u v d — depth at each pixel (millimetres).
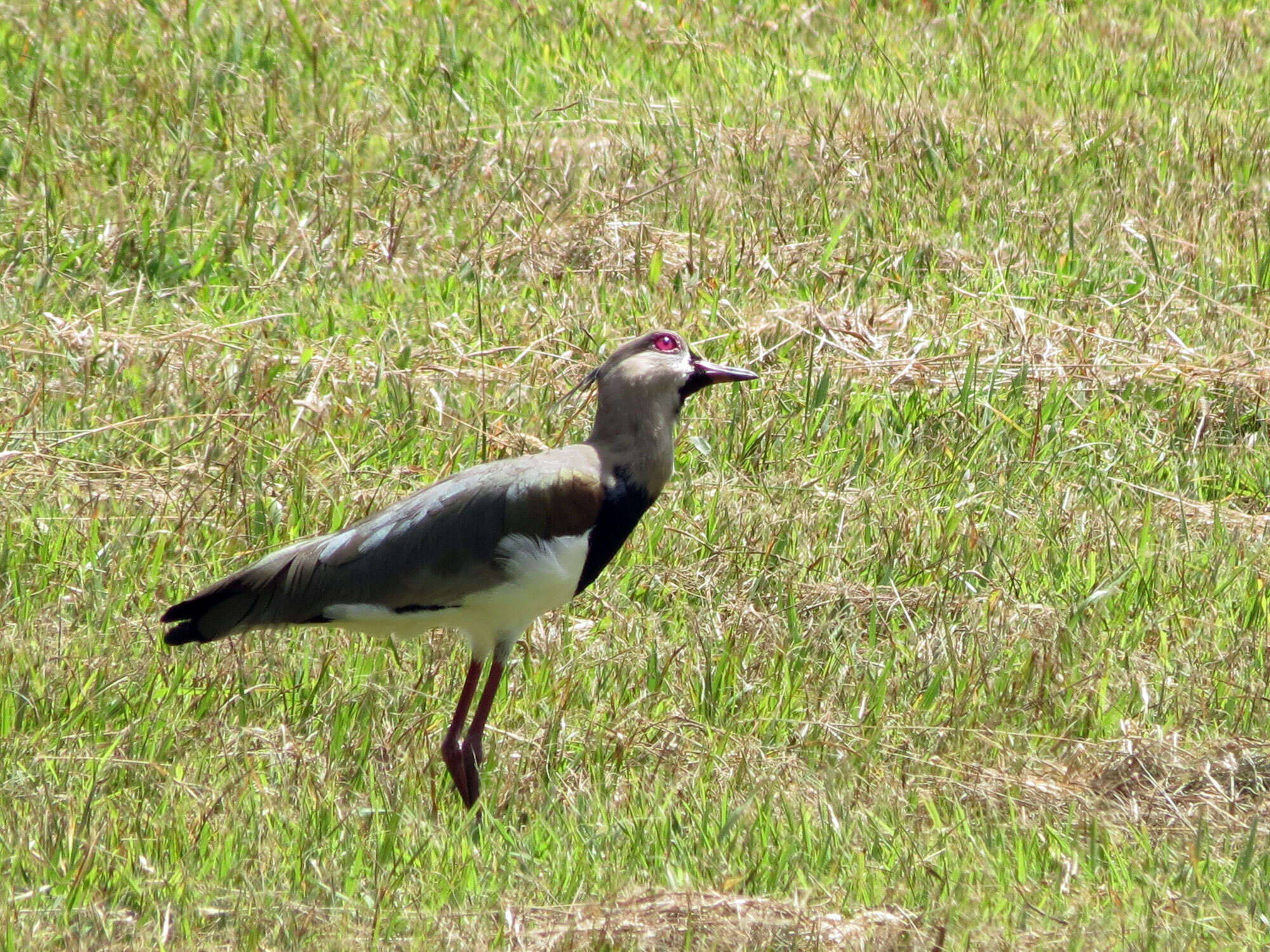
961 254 16688
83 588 11242
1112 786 10109
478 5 21891
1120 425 14172
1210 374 14766
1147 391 14719
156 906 8281
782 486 12945
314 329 14719
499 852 9078
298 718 10297
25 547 11484
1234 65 22484
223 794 9336
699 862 8992
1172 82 21906
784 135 18812
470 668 9969
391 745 10125
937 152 18703
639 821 9344
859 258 16641
